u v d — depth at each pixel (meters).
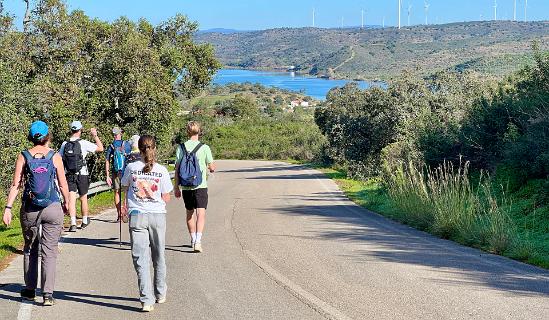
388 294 7.58
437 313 6.73
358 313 6.75
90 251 10.55
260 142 85.19
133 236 7.05
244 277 8.57
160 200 7.14
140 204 7.07
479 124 20.69
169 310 6.97
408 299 7.34
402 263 9.66
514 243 10.70
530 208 14.66
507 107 19.73
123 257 10.03
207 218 15.74
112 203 18.47
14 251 10.58
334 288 7.91
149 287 6.98
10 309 7.04
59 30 26.77
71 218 12.56
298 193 26.66
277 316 6.67
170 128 33.12
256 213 17.28
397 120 41.91
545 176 16.25
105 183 20.00
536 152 16.16
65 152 12.33
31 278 7.39
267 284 8.15
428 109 33.44
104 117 30.05
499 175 18.20
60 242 11.41
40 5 26.91
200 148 10.34
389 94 43.41
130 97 29.77
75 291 7.85
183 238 12.13
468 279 8.47
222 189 29.22
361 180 39.50
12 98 19.30
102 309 7.04
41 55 26.64
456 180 14.45
